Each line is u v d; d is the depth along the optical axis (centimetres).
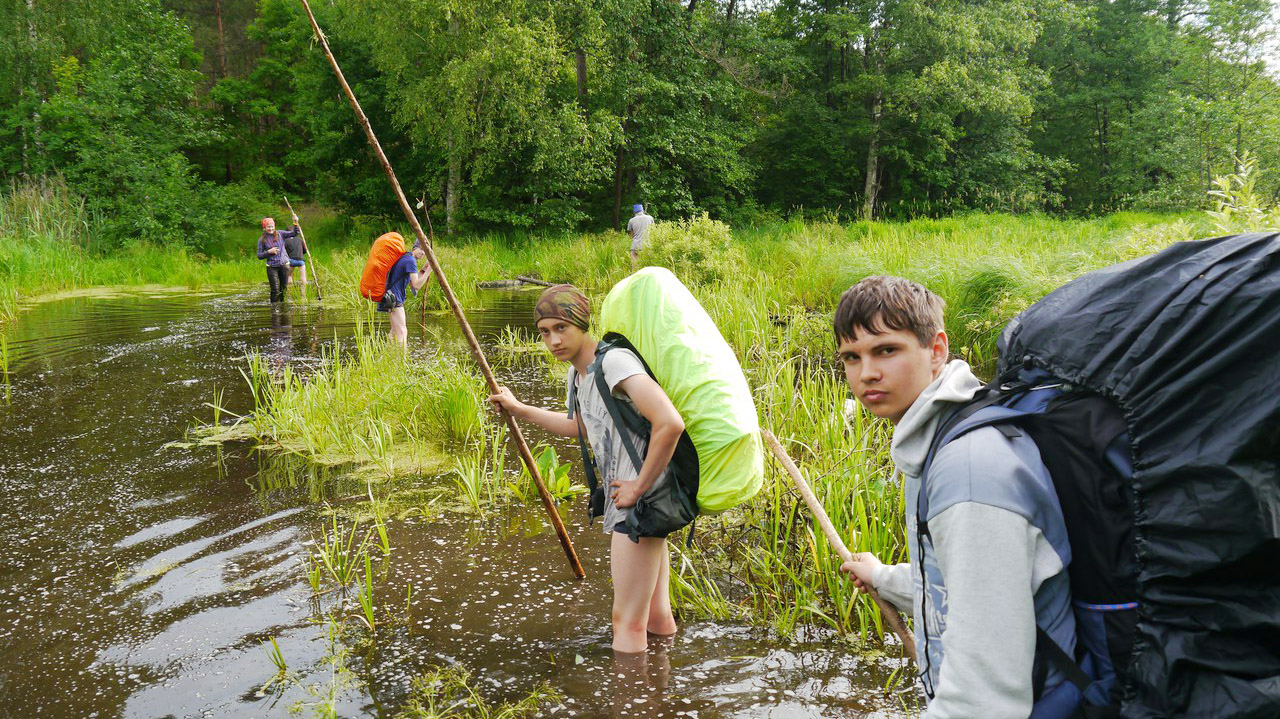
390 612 335
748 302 928
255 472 518
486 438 587
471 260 1798
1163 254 136
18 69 2477
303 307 1365
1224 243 129
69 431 610
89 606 343
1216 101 2675
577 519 438
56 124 2462
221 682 285
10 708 272
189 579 367
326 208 3522
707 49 2967
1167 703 120
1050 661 129
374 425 577
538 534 418
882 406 151
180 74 2733
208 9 4284
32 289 1608
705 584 354
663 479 258
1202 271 126
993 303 813
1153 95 3222
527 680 282
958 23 2762
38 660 302
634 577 288
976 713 126
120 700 276
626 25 2556
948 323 823
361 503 464
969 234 1484
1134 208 3066
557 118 2352
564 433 313
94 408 676
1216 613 116
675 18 2725
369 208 3002
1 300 1282
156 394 723
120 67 2567
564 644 307
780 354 698
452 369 668
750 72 3075
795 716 259
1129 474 125
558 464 525
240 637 316
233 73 4259
